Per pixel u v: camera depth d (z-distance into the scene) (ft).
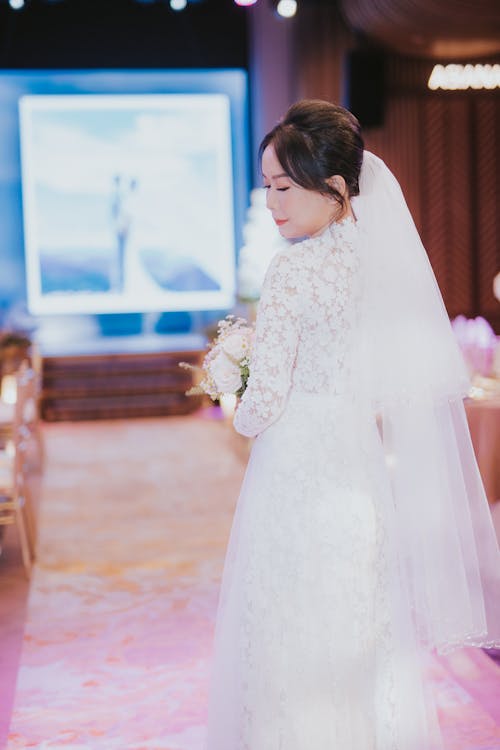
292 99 31.22
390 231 6.68
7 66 33.96
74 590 13.78
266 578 6.53
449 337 6.88
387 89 30.35
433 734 7.13
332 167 6.27
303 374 6.47
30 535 15.87
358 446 6.59
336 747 6.44
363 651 6.51
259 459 6.68
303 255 6.33
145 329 36.47
